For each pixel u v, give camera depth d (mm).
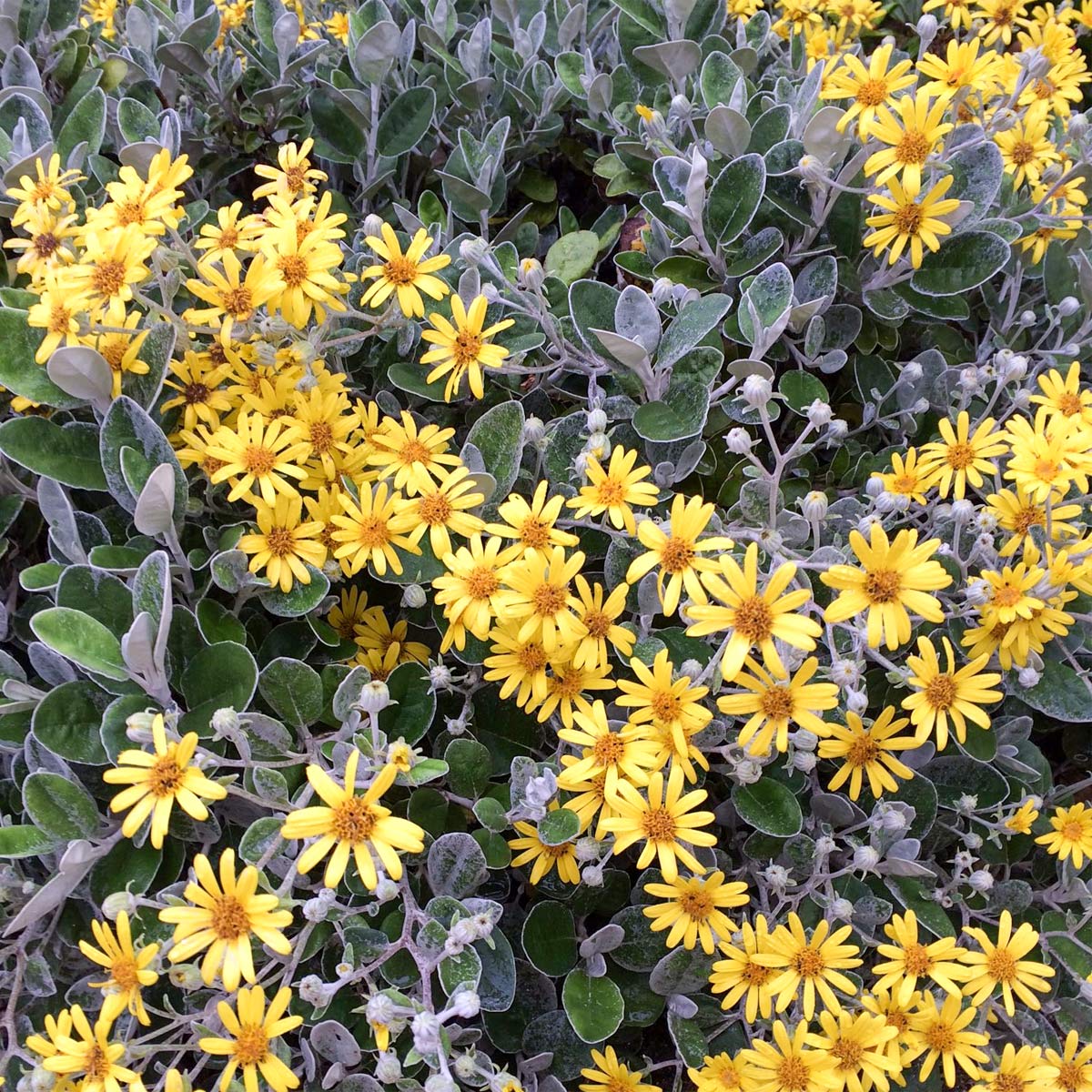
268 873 327
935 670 314
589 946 336
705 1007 349
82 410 368
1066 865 362
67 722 319
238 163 491
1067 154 457
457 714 373
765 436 420
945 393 414
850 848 362
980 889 350
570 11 472
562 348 397
